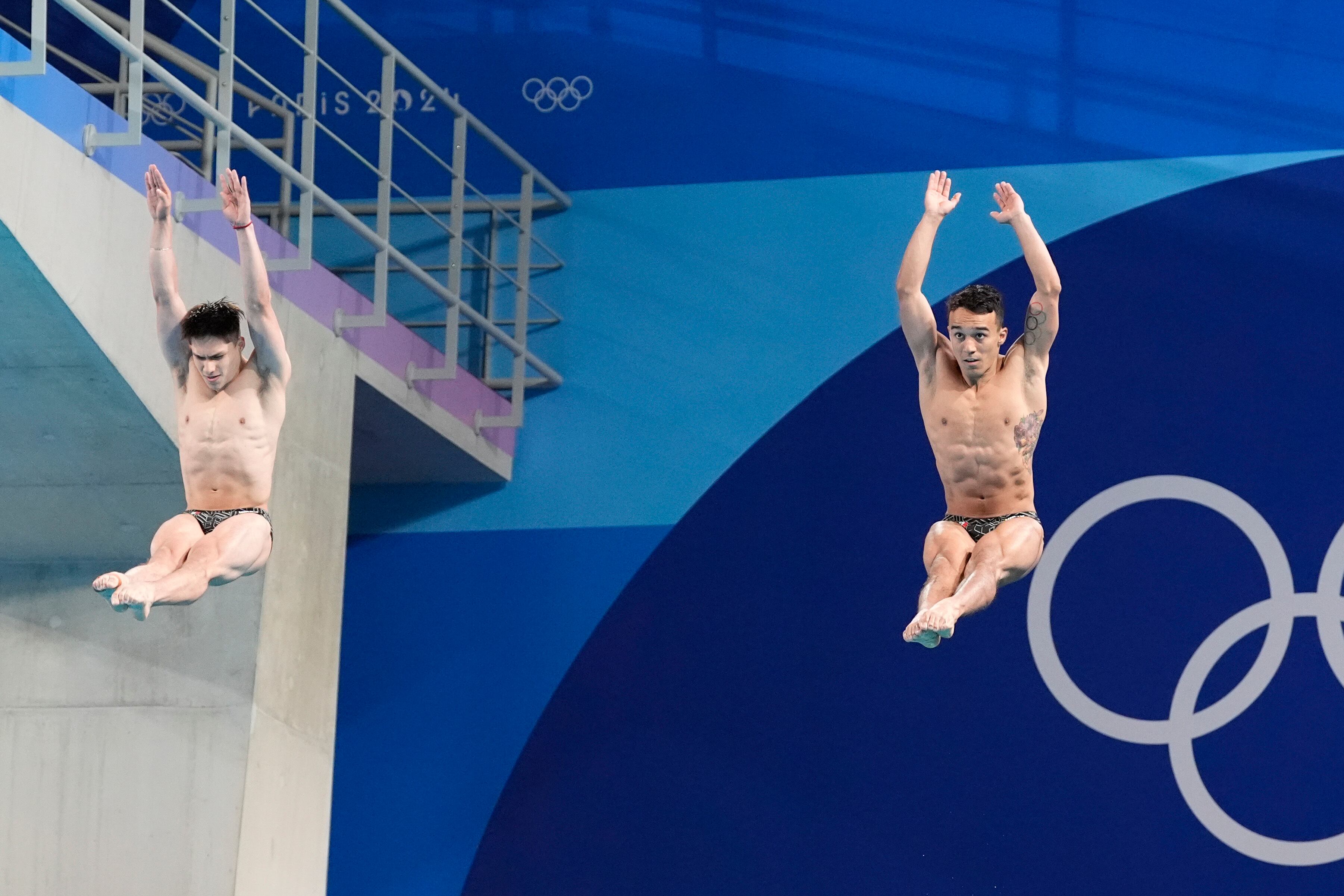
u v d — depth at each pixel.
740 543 42.12
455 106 40.97
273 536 31.08
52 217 27.50
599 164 44.81
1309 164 41.38
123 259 29.56
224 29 32.34
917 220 42.88
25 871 32.44
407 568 43.62
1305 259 40.94
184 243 31.22
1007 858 39.12
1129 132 42.38
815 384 42.66
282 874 32.66
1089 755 39.34
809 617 41.34
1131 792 39.00
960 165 42.97
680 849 40.50
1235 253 41.25
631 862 40.59
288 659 33.38
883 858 39.62
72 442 31.41
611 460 43.28
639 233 44.31
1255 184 41.56
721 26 45.00
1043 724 39.72
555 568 42.94
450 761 42.06
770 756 40.69
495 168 45.12
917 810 39.78
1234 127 41.97
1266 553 39.62
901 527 41.38
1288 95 41.88
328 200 34.59
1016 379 26.23
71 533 33.84
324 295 36.00
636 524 42.78
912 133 43.41
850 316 42.81
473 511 43.69
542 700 42.09
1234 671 39.22
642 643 42.03
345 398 36.25
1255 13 42.44
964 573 25.72
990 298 25.75
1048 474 41.00
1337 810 38.06
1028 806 39.31
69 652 33.62
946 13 43.97
